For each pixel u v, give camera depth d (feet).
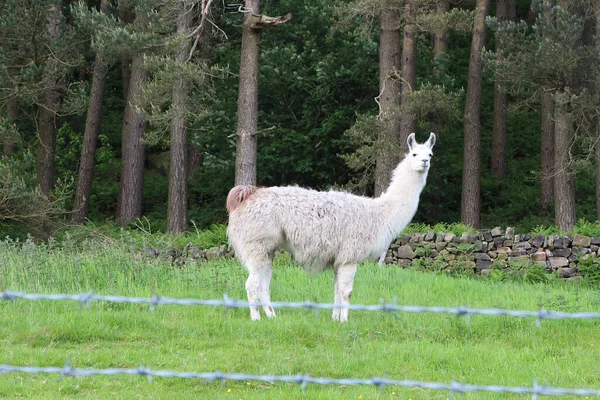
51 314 75.92
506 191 207.21
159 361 64.28
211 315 79.20
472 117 184.34
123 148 194.59
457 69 241.76
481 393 59.47
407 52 171.63
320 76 177.17
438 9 180.34
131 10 196.75
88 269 96.43
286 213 79.10
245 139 152.05
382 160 159.53
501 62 154.51
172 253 131.23
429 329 76.02
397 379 61.87
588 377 63.41
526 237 134.72
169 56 162.50
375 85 183.62
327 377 61.87
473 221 182.80
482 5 184.65
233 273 103.40
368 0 155.84
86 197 194.80
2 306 79.25
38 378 60.29
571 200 164.45
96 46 153.79
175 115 158.51
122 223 188.65
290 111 189.16
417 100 156.25
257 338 72.33
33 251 98.73
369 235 80.07
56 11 181.78
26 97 167.22
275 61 182.09
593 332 77.92
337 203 79.87
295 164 185.88
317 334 73.61
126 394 57.11
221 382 59.47
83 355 64.90
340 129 184.14
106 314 75.72
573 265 132.16
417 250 135.74
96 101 195.62
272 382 60.49
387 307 45.85
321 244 79.20
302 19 189.98
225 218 193.98
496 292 102.99
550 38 152.05
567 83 154.81
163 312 80.59
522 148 228.84
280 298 92.99
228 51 194.59
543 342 74.08
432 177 190.60
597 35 157.17
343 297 79.66
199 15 181.68
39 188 162.09
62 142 215.72
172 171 175.73
